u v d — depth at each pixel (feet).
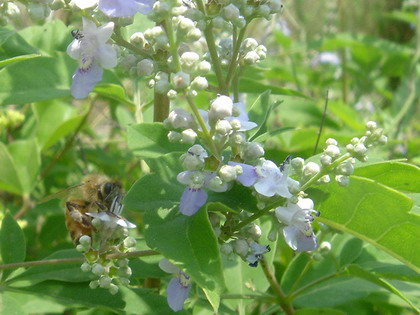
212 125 0.36
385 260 0.50
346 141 0.74
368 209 0.39
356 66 1.23
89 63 0.40
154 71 0.40
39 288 0.45
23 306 0.49
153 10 0.36
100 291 0.45
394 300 0.57
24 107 0.86
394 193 0.37
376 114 1.02
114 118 0.82
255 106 0.46
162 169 0.39
